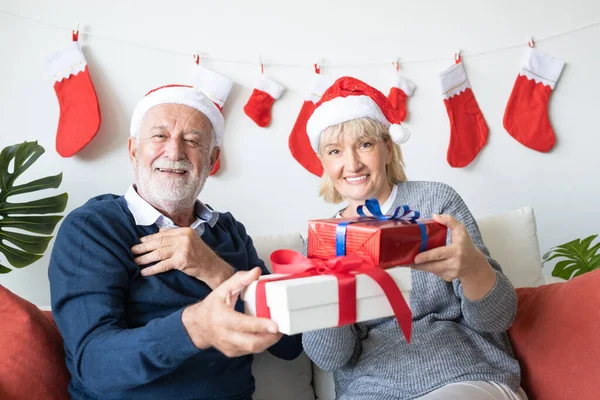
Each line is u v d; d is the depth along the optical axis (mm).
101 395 1259
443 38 2580
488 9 2609
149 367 1032
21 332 1315
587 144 2629
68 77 2205
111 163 2264
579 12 2639
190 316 966
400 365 1303
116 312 1270
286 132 2447
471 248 1104
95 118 2184
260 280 911
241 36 2422
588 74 2645
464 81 2555
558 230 2602
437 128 2557
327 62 2494
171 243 1379
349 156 1492
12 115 2193
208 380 1365
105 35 2287
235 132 2398
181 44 2357
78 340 1207
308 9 2488
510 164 2592
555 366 1281
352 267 912
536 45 2633
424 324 1373
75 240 1334
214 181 2365
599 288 1245
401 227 989
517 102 2582
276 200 2426
